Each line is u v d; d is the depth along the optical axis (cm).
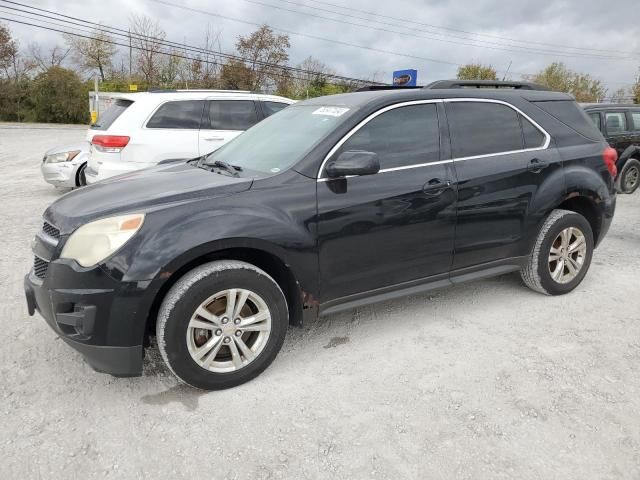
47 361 329
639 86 4825
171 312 272
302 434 258
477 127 381
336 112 349
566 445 249
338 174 310
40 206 816
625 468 234
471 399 287
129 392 296
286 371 319
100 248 266
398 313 405
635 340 357
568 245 427
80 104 4662
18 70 5031
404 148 347
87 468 234
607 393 292
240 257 310
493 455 242
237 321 294
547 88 447
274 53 4853
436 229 355
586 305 418
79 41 5397
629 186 958
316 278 316
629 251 580
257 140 388
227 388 297
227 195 295
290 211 302
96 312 264
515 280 476
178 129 728
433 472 232
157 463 238
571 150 421
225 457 242
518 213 391
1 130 3052
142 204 284
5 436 255
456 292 449
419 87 409
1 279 476
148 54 4928
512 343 353
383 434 257
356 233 324
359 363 328
